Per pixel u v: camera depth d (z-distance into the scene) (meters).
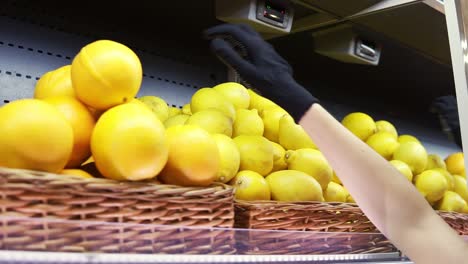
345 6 1.50
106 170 0.73
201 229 0.69
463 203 1.46
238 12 1.42
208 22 1.52
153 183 0.76
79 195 0.67
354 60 1.76
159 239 0.64
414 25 1.64
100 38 1.40
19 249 0.52
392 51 1.90
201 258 0.67
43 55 1.29
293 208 0.94
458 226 1.28
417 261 0.72
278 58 0.72
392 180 0.74
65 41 1.33
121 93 0.78
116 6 1.36
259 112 1.29
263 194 1.00
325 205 0.98
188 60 1.59
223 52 0.73
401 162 1.38
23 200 0.63
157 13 1.42
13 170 0.63
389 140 1.44
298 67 1.95
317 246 0.86
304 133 1.18
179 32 1.55
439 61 1.97
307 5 1.48
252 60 0.72
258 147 1.05
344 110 2.18
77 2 1.32
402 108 2.48
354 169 0.73
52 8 1.31
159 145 0.74
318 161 1.10
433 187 1.38
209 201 0.79
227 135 1.08
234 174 0.99
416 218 0.73
